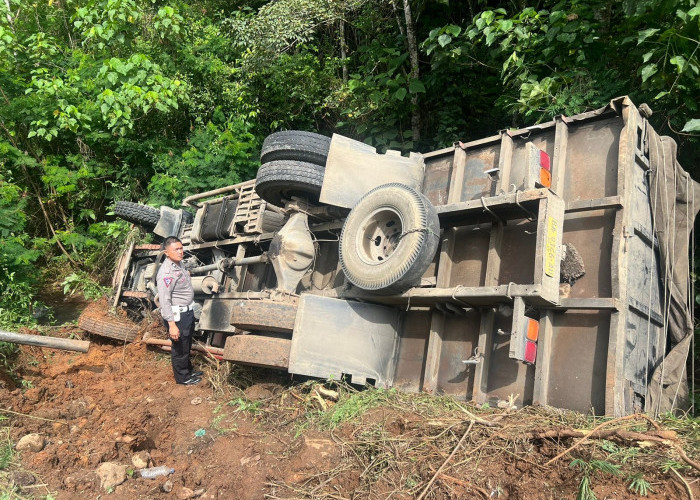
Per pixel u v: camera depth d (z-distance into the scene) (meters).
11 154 11.48
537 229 4.33
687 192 5.18
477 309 4.86
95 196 12.59
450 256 5.25
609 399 3.96
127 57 12.84
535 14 6.91
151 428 4.80
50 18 14.27
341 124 10.43
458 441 3.63
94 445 4.19
